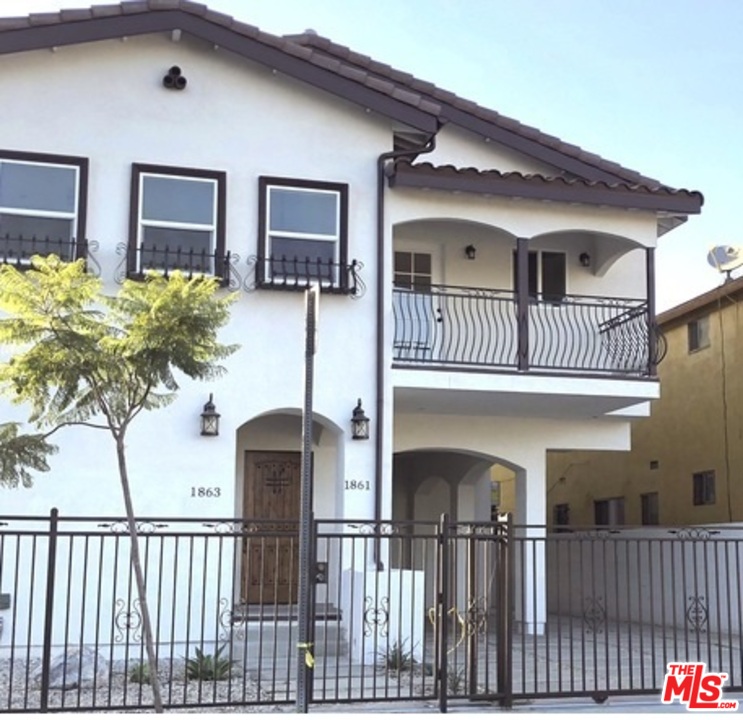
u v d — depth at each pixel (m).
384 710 9.57
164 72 14.11
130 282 9.18
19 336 8.70
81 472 13.11
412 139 15.18
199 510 13.45
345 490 14.09
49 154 13.52
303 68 14.36
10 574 12.73
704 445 21.19
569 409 16.84
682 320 22.31
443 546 9.91
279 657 12.84
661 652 14.62
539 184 15.16
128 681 10.99
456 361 15.73
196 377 9.15
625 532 19.91
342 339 14.36
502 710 9.67
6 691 10.37
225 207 14.07
